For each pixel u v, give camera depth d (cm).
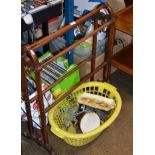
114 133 184
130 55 205
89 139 172
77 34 194
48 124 185
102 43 194
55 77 174
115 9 200
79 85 173
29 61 128
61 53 142
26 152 175
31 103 156
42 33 185
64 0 171
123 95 210
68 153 174
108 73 204
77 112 184
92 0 191
